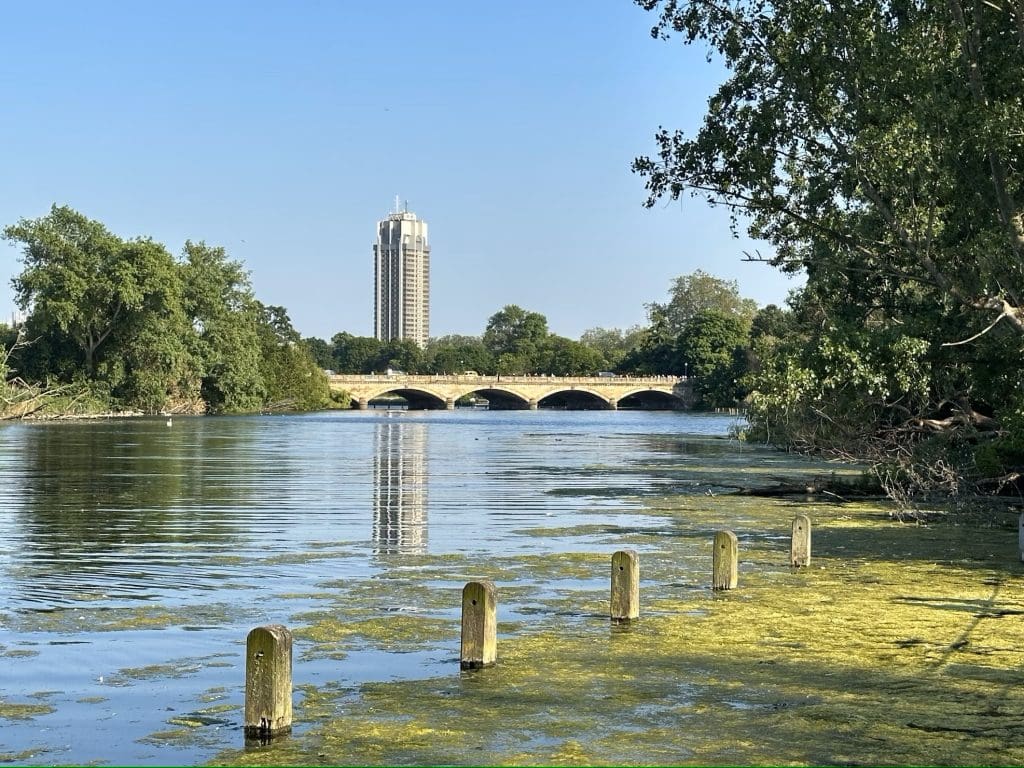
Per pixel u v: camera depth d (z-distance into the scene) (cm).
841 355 3462
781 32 3847
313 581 2288
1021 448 3531
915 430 4072
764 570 2466
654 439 9081
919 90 3316
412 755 1233
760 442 8119
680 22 3931
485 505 3853
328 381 17775
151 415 12925
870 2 3581
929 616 1962
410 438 9019
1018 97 3150
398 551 2720
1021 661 1644
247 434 9194
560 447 7838
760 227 4303
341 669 1584
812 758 1231
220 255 14550
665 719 1363
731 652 1694
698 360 19912
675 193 4138
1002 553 2727
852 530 3177
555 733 1309
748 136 3981
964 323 3647
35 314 11738
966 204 3406
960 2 3247
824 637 1795
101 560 2539
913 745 1273
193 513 3494
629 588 1911
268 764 1205
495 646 1627
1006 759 1230
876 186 3794
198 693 1466
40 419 11338
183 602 2055
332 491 4319
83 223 12131
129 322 12238
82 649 1694
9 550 2681
